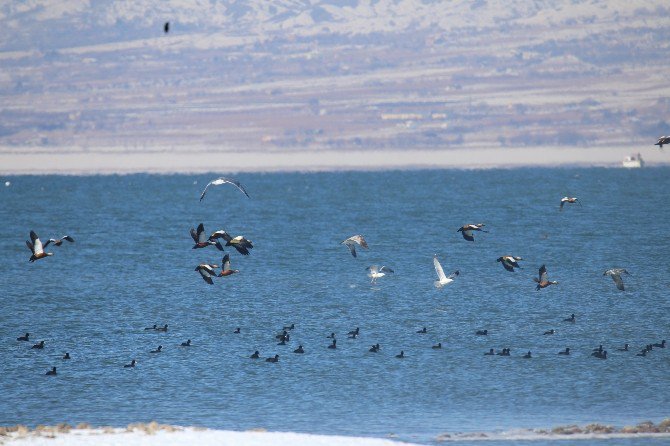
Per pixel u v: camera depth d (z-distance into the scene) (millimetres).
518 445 43531
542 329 68250
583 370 56969
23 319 73500
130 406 50969
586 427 45875
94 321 72625
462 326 69312
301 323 71125
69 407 50812
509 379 55188
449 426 47125
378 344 62312
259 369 57750
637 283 88625
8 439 41062
